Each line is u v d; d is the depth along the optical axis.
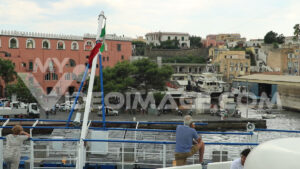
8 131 38.38
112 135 14.38
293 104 69.94
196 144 6.56
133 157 9.20
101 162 8.80
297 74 100.31
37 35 70.19
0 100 57.44
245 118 53.56
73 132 10.61
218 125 48.66
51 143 9.91
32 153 7.78
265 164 2.75
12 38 68.00
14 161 7.06
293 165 2.58
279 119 57.22
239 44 151.88
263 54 122.06
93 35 76.31
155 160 9.41
